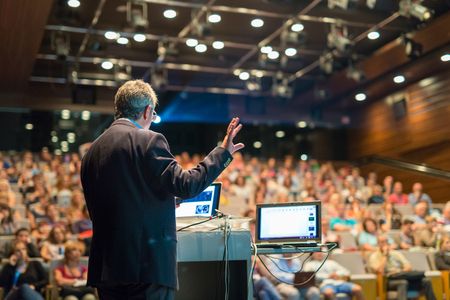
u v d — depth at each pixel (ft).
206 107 47.55
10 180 36.52
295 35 33.24
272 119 49.08
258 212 10.67
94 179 7.38
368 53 38.27
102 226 7.22
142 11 31.60
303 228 10.32
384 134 45.09
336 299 22.38
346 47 32.81
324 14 32.14
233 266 9.06
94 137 45.01
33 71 41.19
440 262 25.49
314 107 49.75
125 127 7.54
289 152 49.32
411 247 27.32
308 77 43.04
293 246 9.66
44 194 31.89
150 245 7.07
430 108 39.81
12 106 43.83
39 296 20.29
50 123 44.47
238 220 9.20
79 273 21.67
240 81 45.14
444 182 37.91
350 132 49.60
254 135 48.88
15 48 33.65
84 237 23.98
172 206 7.38
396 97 43.39
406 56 34.78
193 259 8.55
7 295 20.65
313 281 22.04
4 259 22.38
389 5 30.91
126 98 7.80
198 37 34.37
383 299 23.86
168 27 34.88
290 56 38.29
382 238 25.03
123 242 7.04
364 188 39.27
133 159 7.22
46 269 22.02
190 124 47.42
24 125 44.14
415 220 30.68
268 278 21.59
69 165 40.14
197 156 42.52
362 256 25.27
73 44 36.94
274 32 35.58
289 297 21.11
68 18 30.81
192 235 8.60
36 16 28.96
